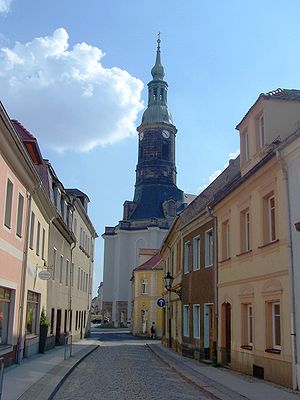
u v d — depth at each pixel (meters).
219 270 19.83
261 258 15.23
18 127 21.47
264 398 11.43
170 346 32.06
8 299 17.16
